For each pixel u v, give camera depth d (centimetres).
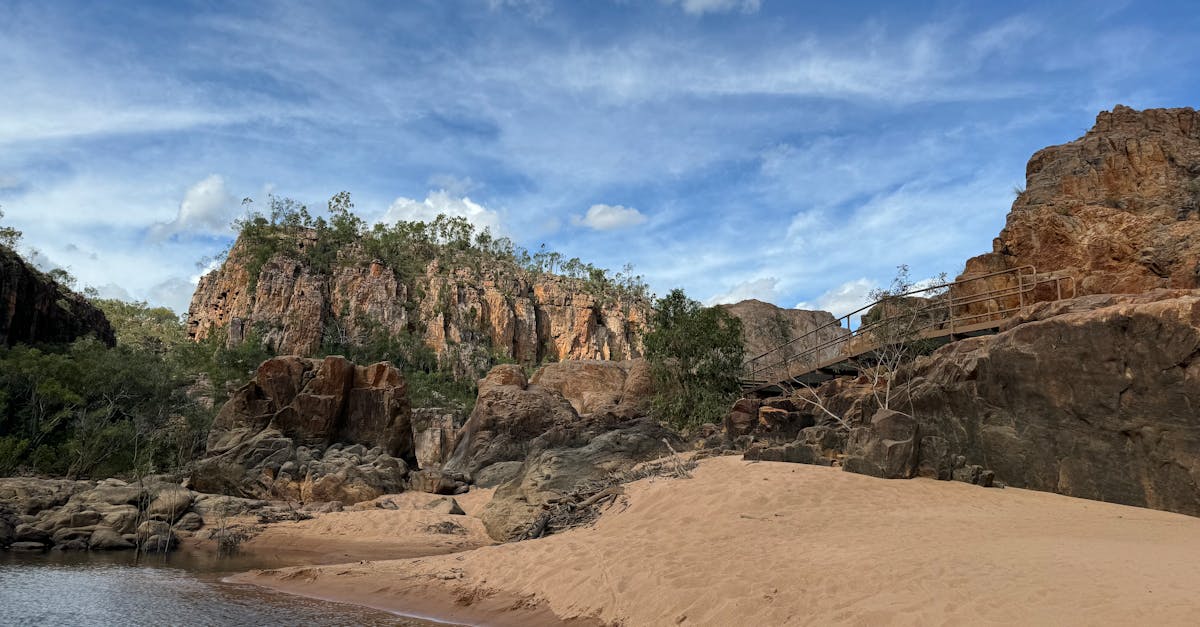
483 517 2419
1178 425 1540
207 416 5203
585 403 5056
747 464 2008
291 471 3553
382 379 4375
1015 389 1888
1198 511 1479
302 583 1666
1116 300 1891
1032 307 2125
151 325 17175
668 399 4350
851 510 1534
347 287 17250
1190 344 1535
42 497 2517
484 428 4475
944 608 834
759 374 4078
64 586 1627
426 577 1559
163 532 2417
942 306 2744
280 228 18350
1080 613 768
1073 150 3594
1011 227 3247
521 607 1256
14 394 4353
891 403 2291
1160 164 3231
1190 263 2609
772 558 1187
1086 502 1625
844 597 941
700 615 1002
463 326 17788
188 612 1350
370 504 3209
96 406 4762
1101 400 1688
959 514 1470
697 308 4509
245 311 15975
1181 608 747
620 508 1838
